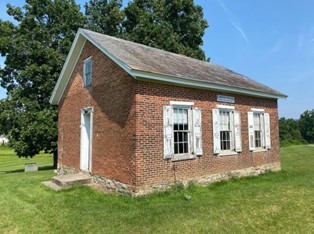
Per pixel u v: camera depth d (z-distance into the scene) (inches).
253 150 503.5
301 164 654.5
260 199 316.8
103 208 291.6
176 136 381.1
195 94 407.2
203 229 225.0
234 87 454.6
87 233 223.1
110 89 392.2
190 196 327.9
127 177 340.8
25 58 808.3
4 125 772.6
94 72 442.3
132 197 327.3
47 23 859.4
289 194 337.4
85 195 351.9
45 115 754.2
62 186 397.1
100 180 401.4
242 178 462.3
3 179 501.4
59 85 559.2
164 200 319.0
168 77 354.3
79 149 483.5
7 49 781.3
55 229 233.5
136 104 334.3
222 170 435.5
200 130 405.7
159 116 356.2
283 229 223.6
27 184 431.8
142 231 224.2
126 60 349.1
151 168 341.1
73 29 875.4
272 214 260.2
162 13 1095.0
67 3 870.4
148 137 341.4
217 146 429.1
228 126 468.1
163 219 251.0
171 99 372.8
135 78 334.3
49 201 322.0
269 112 559.2
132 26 1072.2
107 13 1043.9
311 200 305.7
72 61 516.1
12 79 836.6
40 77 785.6
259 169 511.8
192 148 394.0
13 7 840.9
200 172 399.2
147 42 966.4
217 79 453.1
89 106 453.1
